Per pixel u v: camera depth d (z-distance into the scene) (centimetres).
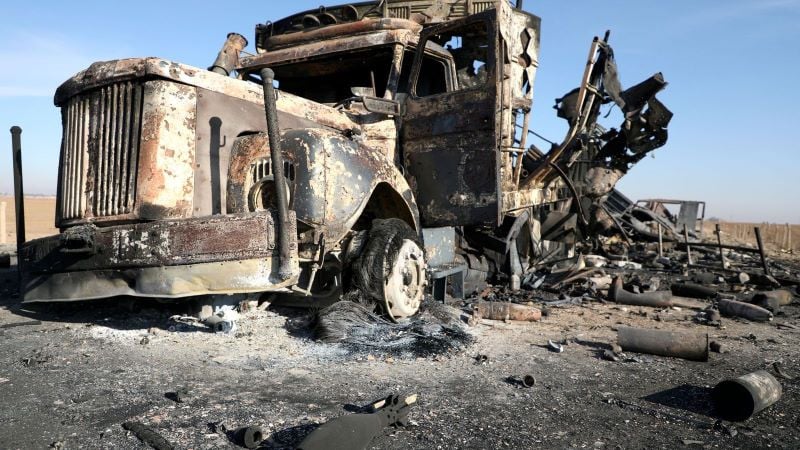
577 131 721
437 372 334
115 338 394
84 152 391
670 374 347
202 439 230
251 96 418
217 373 319
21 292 407
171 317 446
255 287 340
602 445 237
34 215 2664
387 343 379
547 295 673
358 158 402
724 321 546
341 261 430
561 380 328
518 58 620
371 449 224
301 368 333
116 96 381
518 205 657
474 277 646
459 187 472
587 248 1112
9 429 239
